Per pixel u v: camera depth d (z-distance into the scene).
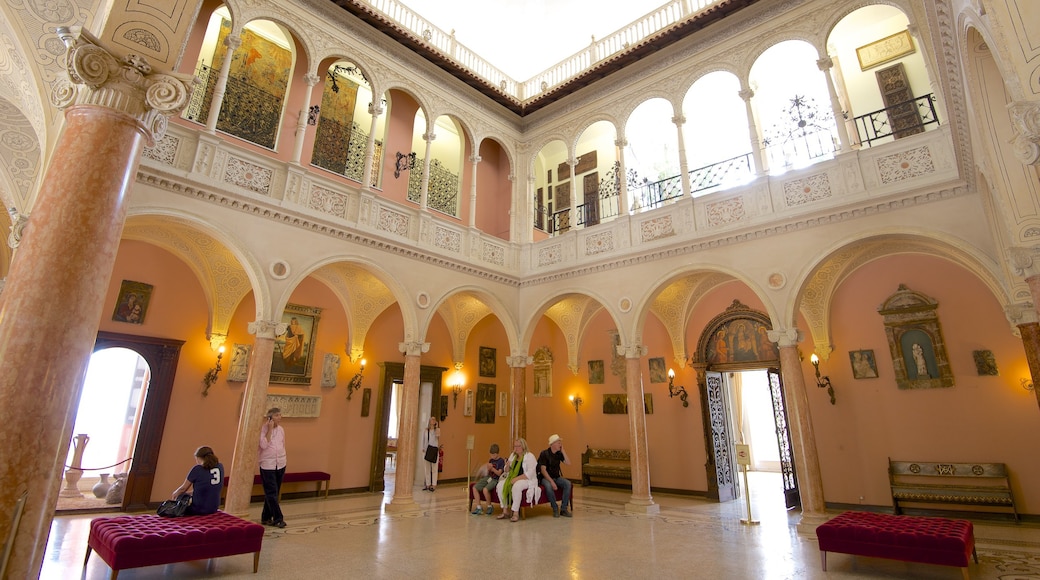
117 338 9.36
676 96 11.80
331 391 12.30
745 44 10.90
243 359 10.87
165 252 10.18
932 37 5.27
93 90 3.60
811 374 11.22
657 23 12.84
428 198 14.14
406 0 14.82
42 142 5.39
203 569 5.80
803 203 9.38
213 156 8.48
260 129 11.31
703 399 12.65
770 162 13.54
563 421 15.43
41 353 3.03
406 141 13.69
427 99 12.52
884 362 10.35
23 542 2.82
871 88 11.94
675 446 12.98
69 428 3.13
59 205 3.30
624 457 13.74
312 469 11.65
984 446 9.14
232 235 8.58
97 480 12.62
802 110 13.20
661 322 13.70
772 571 6.01
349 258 10.16
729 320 12.56
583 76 13.05
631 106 12.62
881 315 10.52
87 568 5.72
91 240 3.32
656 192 15.62
